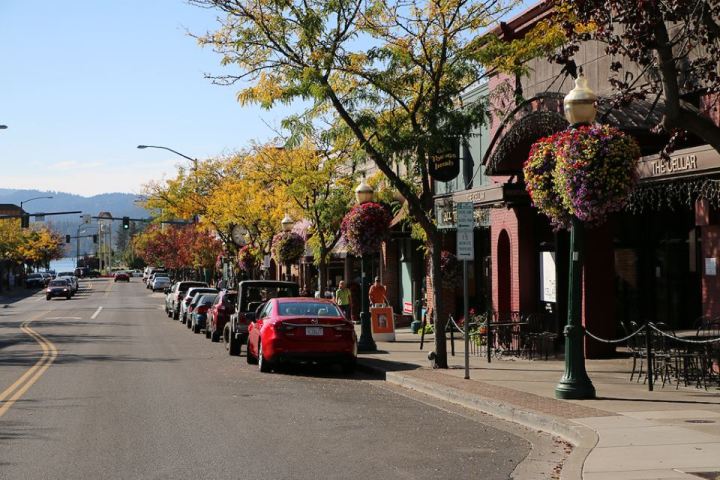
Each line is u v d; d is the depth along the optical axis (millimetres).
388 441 10891
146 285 116938
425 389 15969
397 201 28000
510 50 18438
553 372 17734
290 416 12992
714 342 14461
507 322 21578
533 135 19594
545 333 20422
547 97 18516
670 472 8469
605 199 12555
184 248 73938
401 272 36656
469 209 16688
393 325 27781
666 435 10281
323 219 28453
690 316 18469
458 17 18938
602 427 10859
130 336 33438
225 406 14078
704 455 9195
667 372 14945
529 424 12016
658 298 19531
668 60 9555
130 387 16734
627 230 20344
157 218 51750
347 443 10750
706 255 16250
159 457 9906
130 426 12070
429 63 18641
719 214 16016
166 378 18422
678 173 14023
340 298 29953
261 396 15414
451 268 28375
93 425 12164
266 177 36438
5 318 48625
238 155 47625
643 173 14875
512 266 24203
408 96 20078
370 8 18562
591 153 12383
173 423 12320
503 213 24875
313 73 17797
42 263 162875
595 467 8750
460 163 28625
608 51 11070
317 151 29000
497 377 16953
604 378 16047
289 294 25141
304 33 18203
